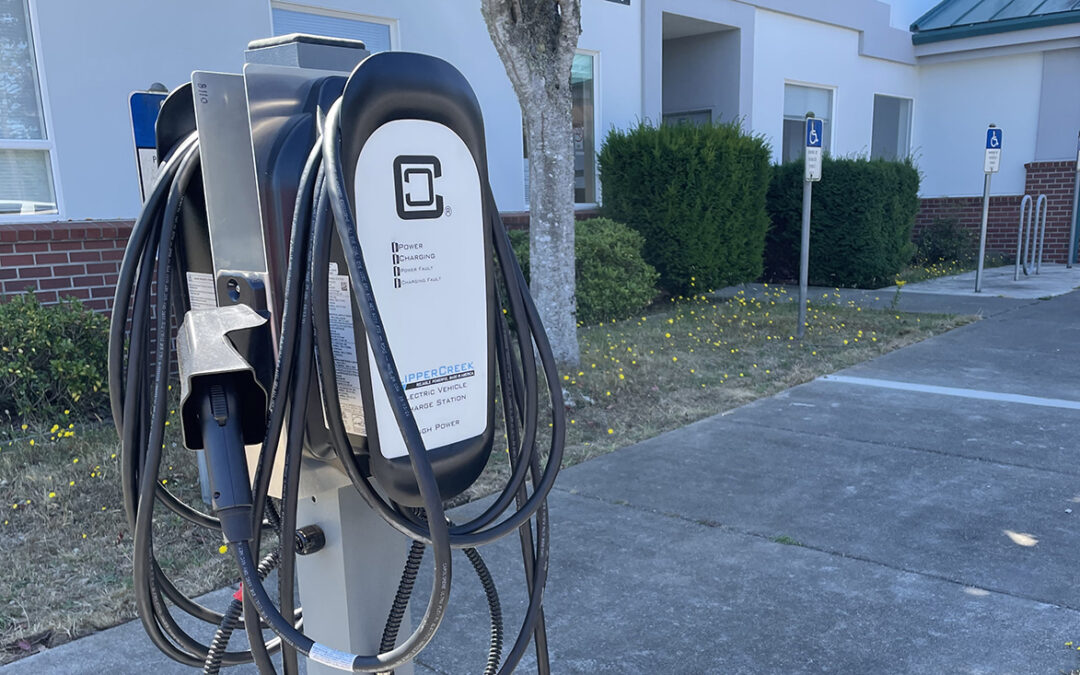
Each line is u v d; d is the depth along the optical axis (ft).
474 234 4.24
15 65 16.80
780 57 38.55
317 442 4.14
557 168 18.37
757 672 8.17
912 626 8.92
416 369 4.05
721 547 10.94
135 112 8.14
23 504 11.75
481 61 25.77
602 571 10.34
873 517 11.78
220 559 10.47
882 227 35.04
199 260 4.85
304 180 3.76
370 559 4.85
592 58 30.40
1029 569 10.12
